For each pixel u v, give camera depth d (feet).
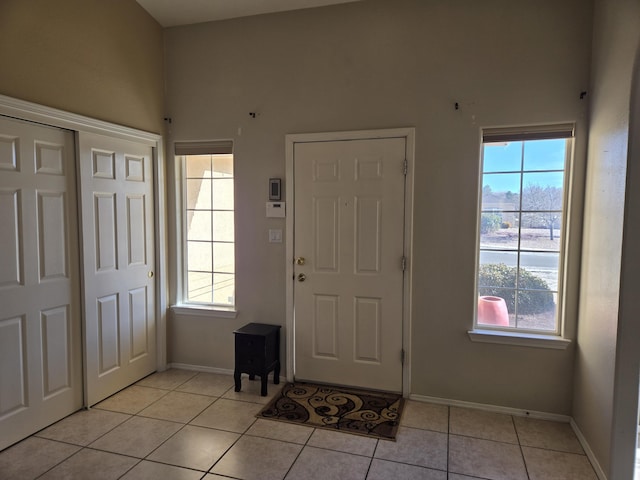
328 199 10.56
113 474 7.32
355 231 10.41
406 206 9.99
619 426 6.84
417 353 10.16
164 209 11.79
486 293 9.89
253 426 8.94
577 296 8.97
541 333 9.44
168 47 11.59
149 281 11.47
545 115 8.98
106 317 10.09
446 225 9.75
